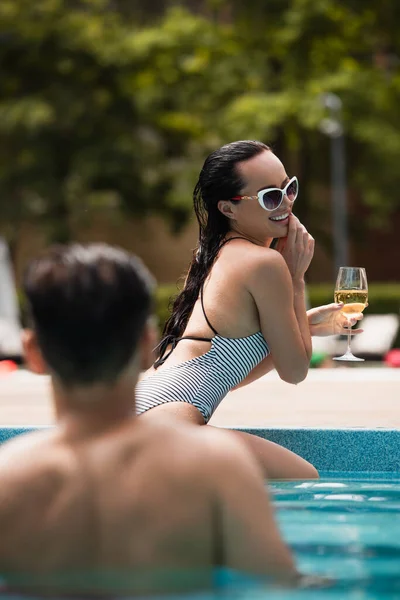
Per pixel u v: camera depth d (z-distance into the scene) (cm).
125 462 212
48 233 2717
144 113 2803
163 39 2748
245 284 429
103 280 212
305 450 500
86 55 2758
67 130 2780
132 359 216
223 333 430
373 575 243
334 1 2655
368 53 2822
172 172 2831
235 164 444
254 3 2708
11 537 212
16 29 2752
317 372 1123
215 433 223
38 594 205
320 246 3334
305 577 236
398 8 2688
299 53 2700
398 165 2817
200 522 209
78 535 210
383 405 712
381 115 2733
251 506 211
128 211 2839
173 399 416
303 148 2961
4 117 2678
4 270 1767
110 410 217
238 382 441
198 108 2795
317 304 2194
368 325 1750
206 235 454
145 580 207
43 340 212
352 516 334
